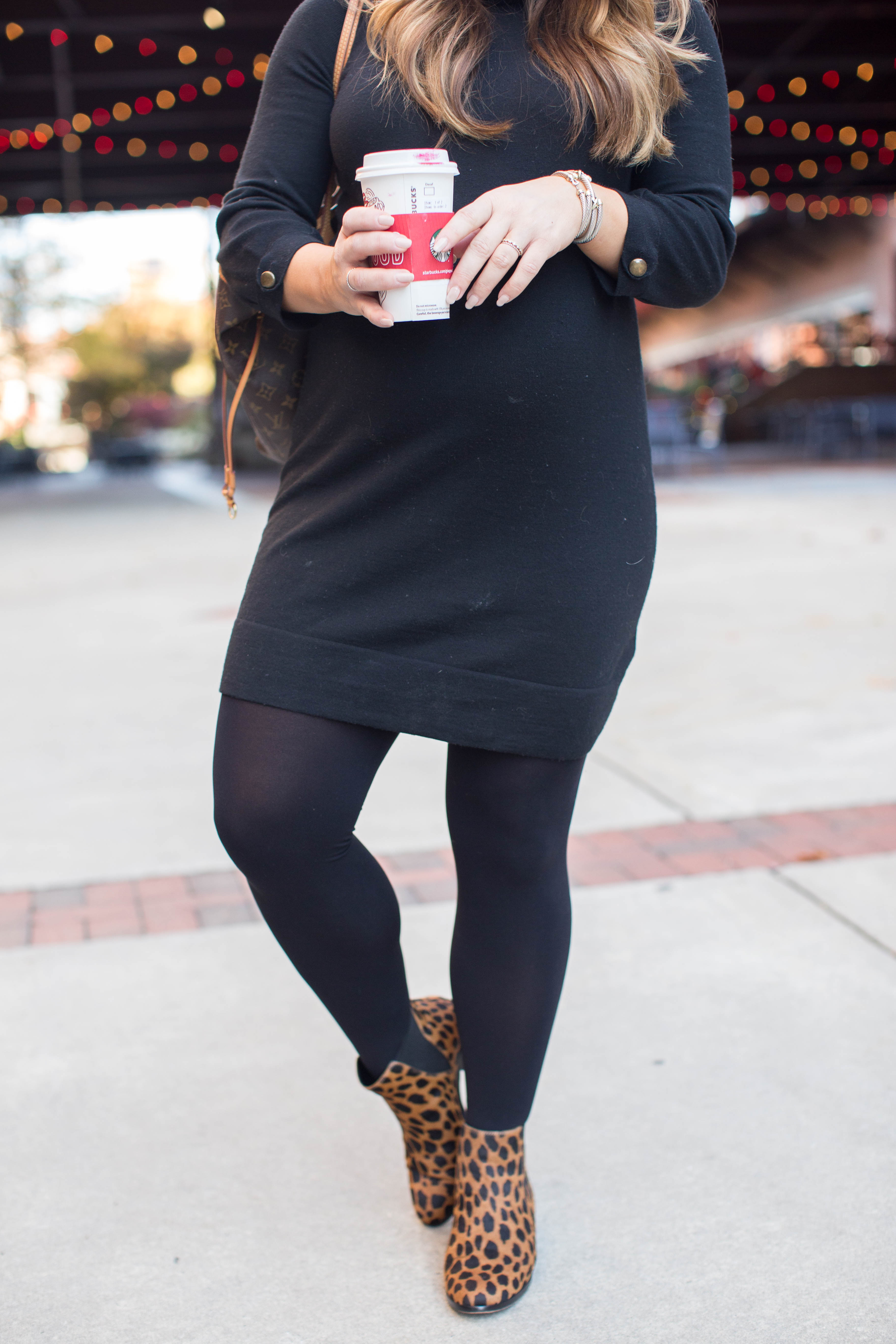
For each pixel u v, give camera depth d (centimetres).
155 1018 220
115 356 4562
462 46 126
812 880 269
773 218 2681
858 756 357
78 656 542
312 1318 146
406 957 239
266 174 136
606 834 302
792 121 1903
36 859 297
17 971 238
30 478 3145
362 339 132
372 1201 170
